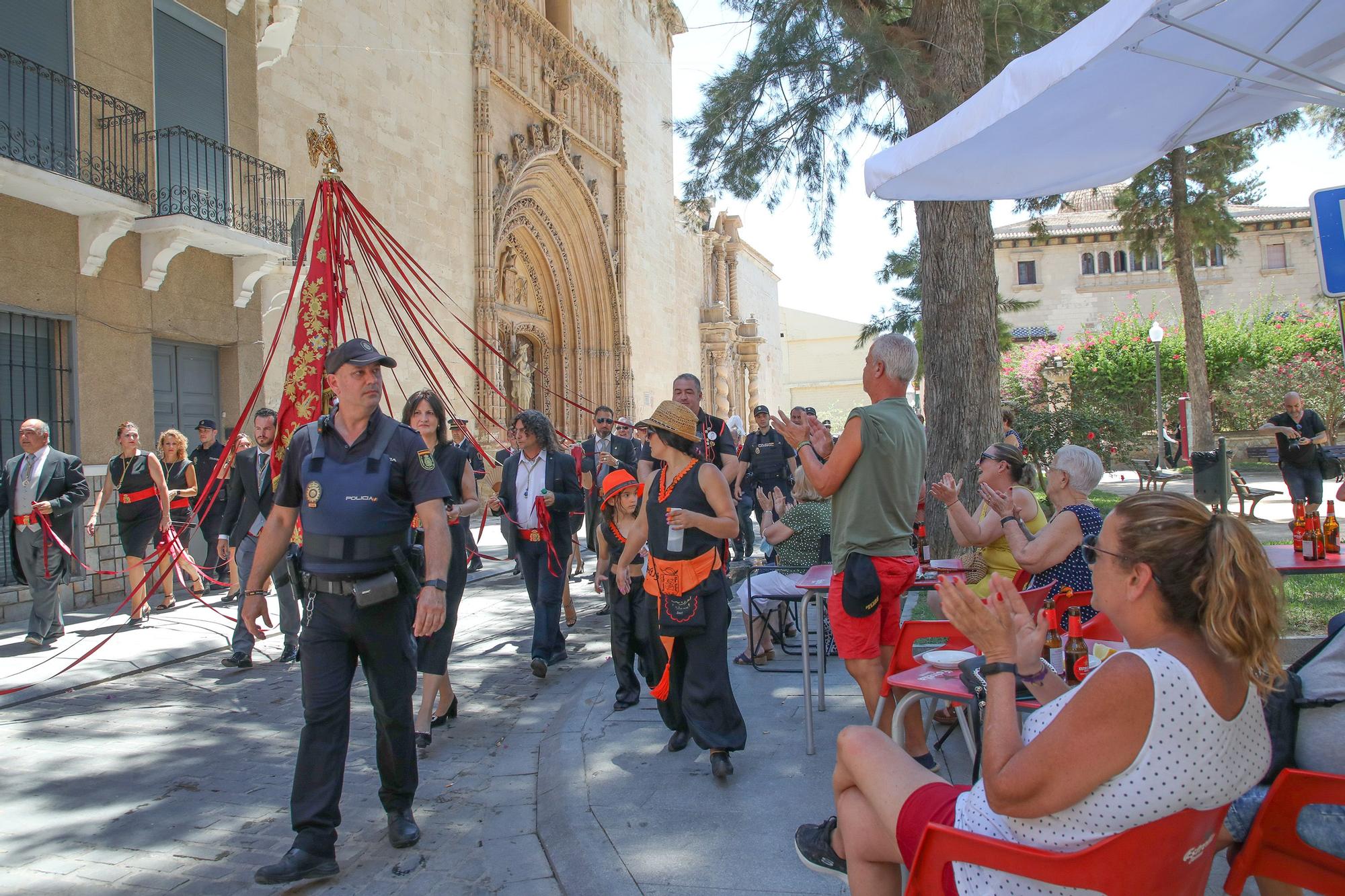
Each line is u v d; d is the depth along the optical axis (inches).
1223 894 125.3
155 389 463.2
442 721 234.5
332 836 148.3
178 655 312.5
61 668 289.6
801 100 378.9
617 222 1161.4
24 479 325.4
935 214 361.4
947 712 202.5
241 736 227.0
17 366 391.2
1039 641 96.3
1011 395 915.4
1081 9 472.4
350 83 662.5
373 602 148.4
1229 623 74.9
